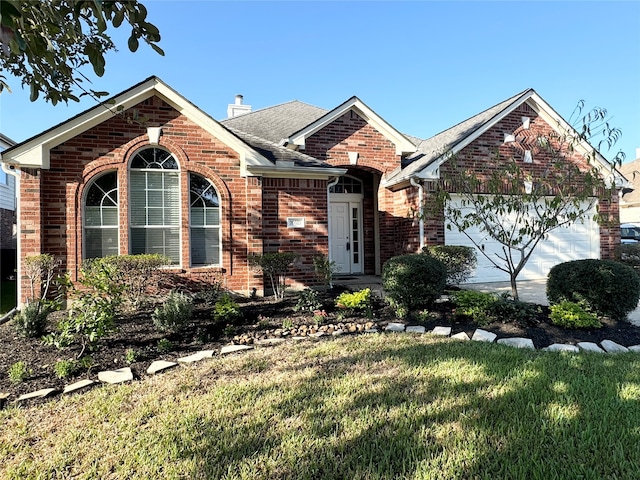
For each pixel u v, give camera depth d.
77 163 8.12
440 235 11.44
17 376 4.28
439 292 7.10
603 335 5.78
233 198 9.13
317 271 9.35
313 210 9.88
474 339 5.66
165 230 8.71
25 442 3.05
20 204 7.71
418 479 2.45
